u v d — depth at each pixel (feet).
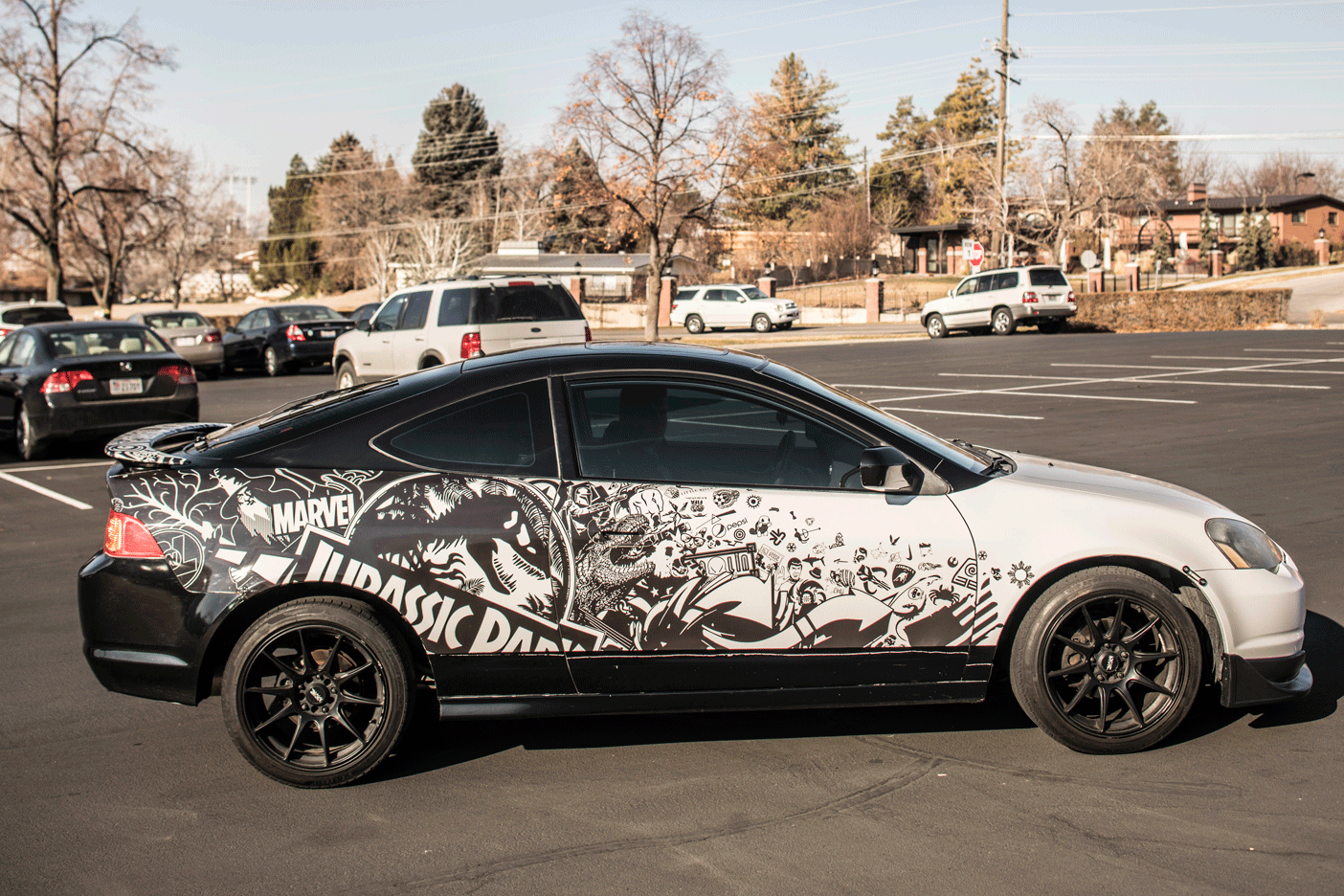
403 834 11.41
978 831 11.09
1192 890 9.86
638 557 12.37
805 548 12.41
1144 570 12.87
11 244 140.15
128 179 139.03
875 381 61.72
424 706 15.08
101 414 40.57
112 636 12.55
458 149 286.46
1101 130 236.43
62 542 26.63
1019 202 177.06
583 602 12.37
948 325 107.34
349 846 11.16
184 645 12.33
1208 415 42.50
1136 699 13.07
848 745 13.39
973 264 114.32
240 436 13.10
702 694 12.67
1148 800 11.69
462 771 12.98
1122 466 32.07
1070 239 192.44
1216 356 68.49
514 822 11.59
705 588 12.40
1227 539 12.87
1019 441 37.52
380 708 12.60
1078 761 12.73
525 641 12.41
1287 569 13.23
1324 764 12.51
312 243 321.52
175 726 14.70
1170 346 78.43
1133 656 12.73
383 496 12.41
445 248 217.97
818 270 242.58
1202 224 229.04
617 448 12.87
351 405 13.09
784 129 291.99
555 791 12.35
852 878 10.21
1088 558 12.56
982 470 13.28
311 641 12.57
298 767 12.49
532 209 265.75
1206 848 10.62
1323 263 220.23
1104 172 176.96
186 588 12.30
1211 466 31.68
